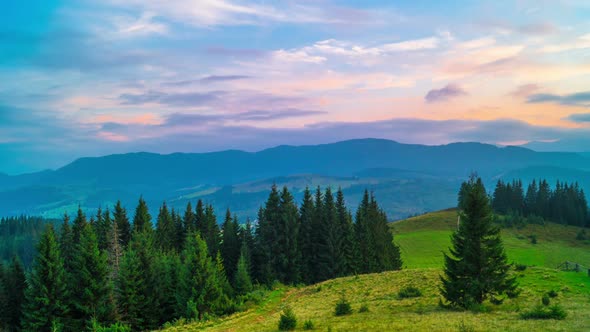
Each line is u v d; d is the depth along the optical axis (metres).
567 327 26.91
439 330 28.00
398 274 63.59
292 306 53.91
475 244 38.47
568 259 123.00
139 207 103.88
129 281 61.66
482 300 38.66
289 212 94.19
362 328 31.23
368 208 109.44
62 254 81.75
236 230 105.38
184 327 50.72
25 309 59.47
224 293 69.06
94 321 54.97
